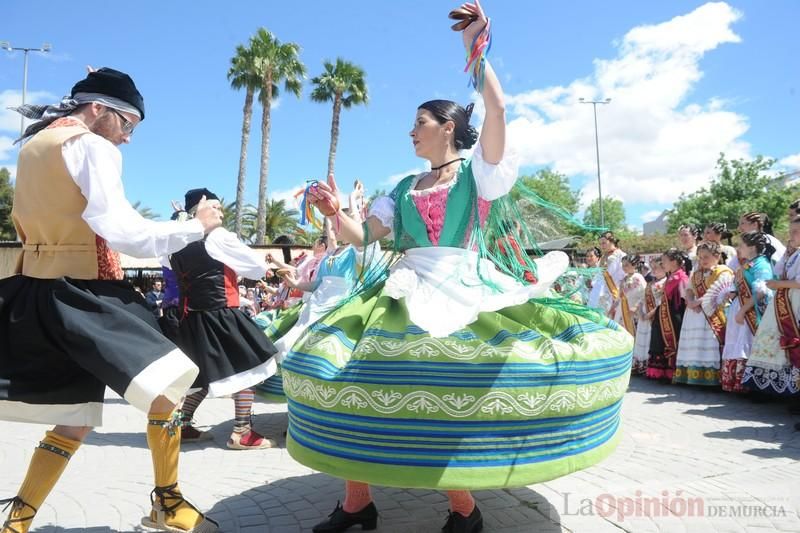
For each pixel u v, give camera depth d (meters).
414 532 2.57
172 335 3.94
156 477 2.47
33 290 2.13
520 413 2.04
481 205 2.48
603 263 7.68
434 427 2.03
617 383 2.38
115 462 3.80
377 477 2.05
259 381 3.90
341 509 2.61
